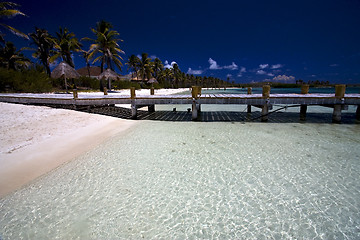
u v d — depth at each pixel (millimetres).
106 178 4609
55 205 3654
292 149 6348
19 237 2953
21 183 4312
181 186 4301
